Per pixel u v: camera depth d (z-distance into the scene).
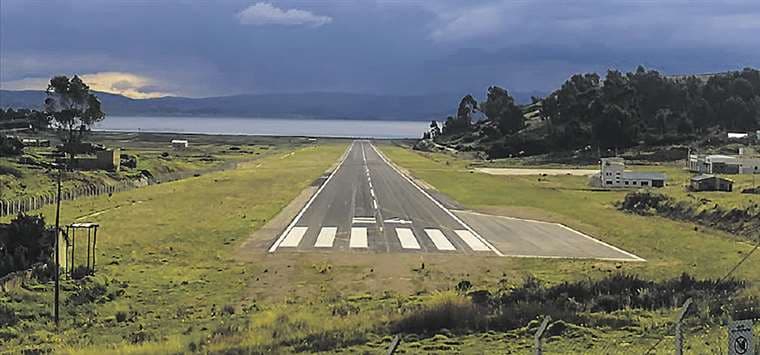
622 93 190.38
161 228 57.28
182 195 81.31
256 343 24.94
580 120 187.00
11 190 77.88
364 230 58.00
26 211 65.56
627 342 23.11
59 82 135.00
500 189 92.25
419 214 67.81
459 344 23.69
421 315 26.53
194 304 35.28
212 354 23.44
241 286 38.97
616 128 163.75
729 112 189.62
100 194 83.12
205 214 65.88
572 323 25.81
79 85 136.25
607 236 56.22
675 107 199.88
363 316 29.08
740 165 113.00
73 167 98.94
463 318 26.31
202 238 53.22
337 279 40.72
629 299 29.97
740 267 43.78
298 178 103.62
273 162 139.00
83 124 138.00
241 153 169.12
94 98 138.50
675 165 136.12
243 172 114.31
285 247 50.19
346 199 78.50
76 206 70.88
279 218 63.84
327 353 23.16
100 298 36.09
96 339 28.58
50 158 104.81
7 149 100.62
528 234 56.97
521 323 25.97
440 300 31.27
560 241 53.72
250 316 31.62
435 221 63.62
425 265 44.41
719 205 65.25
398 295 36.56
